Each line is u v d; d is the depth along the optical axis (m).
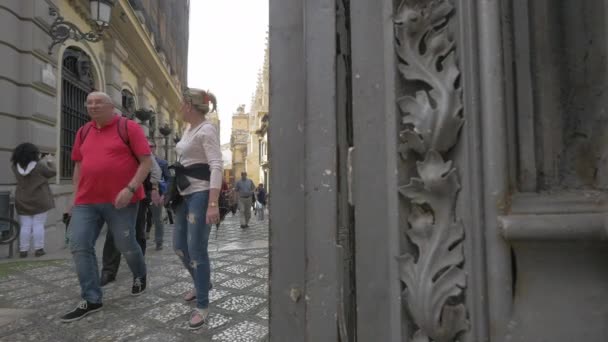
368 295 0.75
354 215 0.78
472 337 0.67
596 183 0.66
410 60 0.73
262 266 4.32
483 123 0.68
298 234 0.82
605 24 0.66
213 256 5.06
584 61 0.69
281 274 0.83
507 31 0.71
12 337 2.30
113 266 3.58
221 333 2.34
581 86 0.69
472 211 0.68
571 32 0.70
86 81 8.31
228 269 4.18
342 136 0.81
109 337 2.29
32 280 3.78
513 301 0.65
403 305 0.72
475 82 0.69
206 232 2.54
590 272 0.63
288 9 0.86
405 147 0.73
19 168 5.16
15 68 5.63
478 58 0.69
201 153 2.56
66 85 7.32
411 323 0.72
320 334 0.77
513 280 0.66
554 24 0.71
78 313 2.61
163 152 16.98
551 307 0.64
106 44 9.42
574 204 0.64
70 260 4.91
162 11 17.92
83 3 7.67
